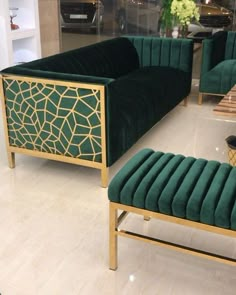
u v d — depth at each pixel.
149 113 3.44
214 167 2.04
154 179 1.92
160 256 2.16
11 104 2.95
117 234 1.97
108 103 2.63
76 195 2.76
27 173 3.08
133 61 4.66
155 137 3.79
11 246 2.22
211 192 1.81
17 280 1.98
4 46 5.12
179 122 4.20
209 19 5.57
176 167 2.04
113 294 1.90
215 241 2.29
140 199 1.85
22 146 3.05
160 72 4.26
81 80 2.66
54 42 6.29
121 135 2.90
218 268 2.08
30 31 5.53
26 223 2.44
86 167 3.19
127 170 2.00
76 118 2.75
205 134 3.86
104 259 2.13
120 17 6.06
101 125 2.69
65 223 2.44
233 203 1.74
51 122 2.85
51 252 2.18
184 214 1.78
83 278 2.00
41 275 2.01
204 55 4.53
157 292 1.91
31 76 2.80
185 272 2.04
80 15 6.14
